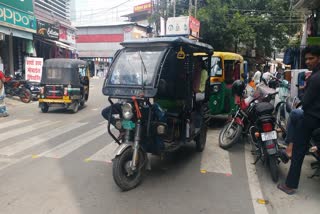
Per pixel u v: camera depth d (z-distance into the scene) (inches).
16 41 689.6
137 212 145.6
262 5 984.3
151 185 177.9
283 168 207.9
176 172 199.8
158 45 191.3
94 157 225.8
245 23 905.5
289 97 289.0
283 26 986.1
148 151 186.1
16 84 525.7
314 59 157.9
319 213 149.1
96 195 163.2
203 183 182.4
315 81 154.3
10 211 144.9
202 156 234.7
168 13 973.2
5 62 649.6
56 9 950.4
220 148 256.5
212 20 869.8
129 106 167.3
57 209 147.3
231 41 910.4
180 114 208.5
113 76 187.3
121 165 166.6
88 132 306.2
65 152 237.6
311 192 172.1
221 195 166.4
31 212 144.3
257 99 237.3
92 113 432.5
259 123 197.0
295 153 165.8
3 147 249.6
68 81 420.8
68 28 991.6
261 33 1002.1
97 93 711.7
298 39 983.0
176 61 209.6
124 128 173.3
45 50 844.6
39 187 172.1
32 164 209.5
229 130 256.5
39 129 318.7
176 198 161.5
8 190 167.8
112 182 180.7
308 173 199.5
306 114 159.5
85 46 1633.9
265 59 1332.4
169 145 199.2
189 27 733.3
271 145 186.7
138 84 178.4
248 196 165.8
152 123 176.7
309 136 162.2
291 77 293.0
